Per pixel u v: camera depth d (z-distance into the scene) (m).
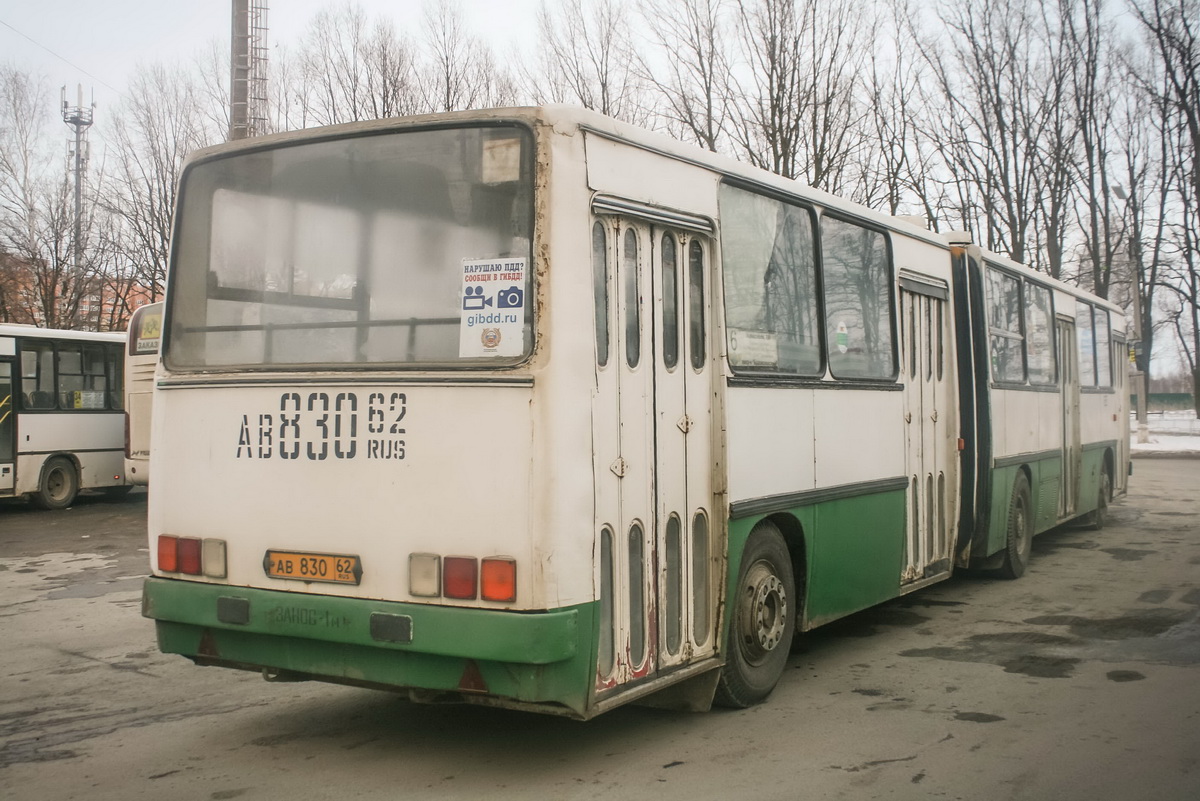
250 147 5.49
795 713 6.09
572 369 4.66
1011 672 7.00
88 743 5.61
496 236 4.79
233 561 5.18
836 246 7.39
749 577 6.17
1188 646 7.65
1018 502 10.77
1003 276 10.57
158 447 5.48
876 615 9.02
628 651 5.03
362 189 5.14
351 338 5.06
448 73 22.64
